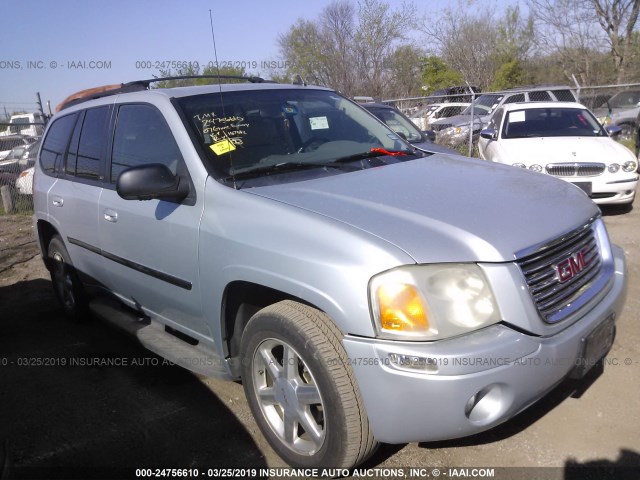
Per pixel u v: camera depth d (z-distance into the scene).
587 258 2.90
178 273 3.29
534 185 3.20
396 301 2.33
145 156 3.62
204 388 3.77
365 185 3.04
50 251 5.13
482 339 2.34
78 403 3.67
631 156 7.77
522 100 13.95
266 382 2.98
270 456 3.02
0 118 14.69
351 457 2.55
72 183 4.44
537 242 2.56
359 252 2.41
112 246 3.89
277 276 2.64
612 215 7.90
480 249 2.44
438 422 2.32
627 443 2.94
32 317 5.34
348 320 2.40
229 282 2.91
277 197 2.88
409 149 4.00
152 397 3.69
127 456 3.08
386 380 2.33
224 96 3.69
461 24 27.89
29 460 3.08
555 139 8.39
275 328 2.69
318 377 2.52
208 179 3.11
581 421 3.13
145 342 3.74
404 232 2.49
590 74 26.91
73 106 4.84
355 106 4.33
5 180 12.24
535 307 2.46
